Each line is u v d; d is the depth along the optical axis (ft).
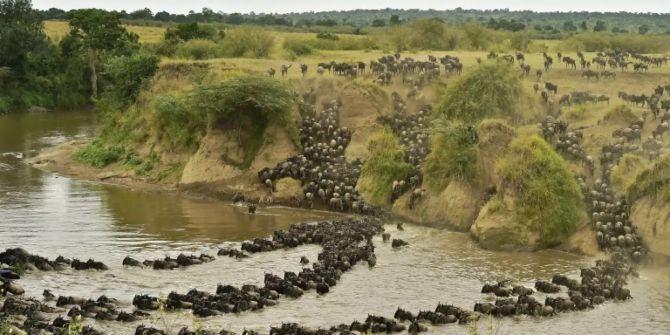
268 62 452.76
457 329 192.75
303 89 391.24
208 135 357.41
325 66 410.93
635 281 233.55
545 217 265.34
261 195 330.75
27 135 515.50
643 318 202.18
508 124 322.34
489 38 599.57
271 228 288.30
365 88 365.40
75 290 217.97
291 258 248.73
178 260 240.94
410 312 199.41
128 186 361.51
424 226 293.23
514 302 207.00
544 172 271.69
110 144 420.36
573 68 414.41
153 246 262.67
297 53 530.68
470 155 297.94
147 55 468.34
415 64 401.29
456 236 280.10
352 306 208.33
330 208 314.96
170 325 191.62
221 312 200.03
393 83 387.34
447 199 294.05
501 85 350.43
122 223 292.40
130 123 429.38
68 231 279.69
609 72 396.16
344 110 362.74
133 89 453.17
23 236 272.10
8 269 228.22
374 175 318.24
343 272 235.61
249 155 351.87
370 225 282.15
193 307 200.64
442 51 544.21
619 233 257.96
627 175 280.10
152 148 390.83
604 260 244.42
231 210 317.01
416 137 337.72
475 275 235.40
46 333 178.60
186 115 382.22
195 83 415.85
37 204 320.50
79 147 444.14
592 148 311.47
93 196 338.34
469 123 328.70
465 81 354.74
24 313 194.08
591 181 293.43
